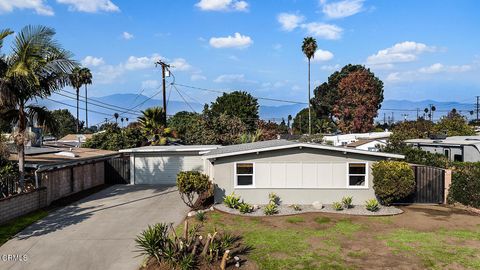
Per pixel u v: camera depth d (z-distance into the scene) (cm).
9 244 1471
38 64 1798
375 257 1272
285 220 1720
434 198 2028
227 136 4409
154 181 2984
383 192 1859
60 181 2289
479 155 2516
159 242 1216
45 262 1297
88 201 2242
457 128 4706
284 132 8938
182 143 4281
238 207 1897
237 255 1284
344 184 1984
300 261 1239
